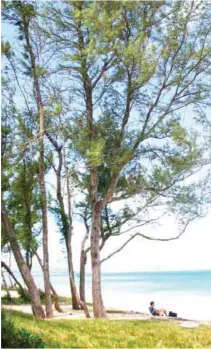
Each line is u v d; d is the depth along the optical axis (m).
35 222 25.73
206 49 23.20
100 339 15.21
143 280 88.69
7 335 11.68
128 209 25.28
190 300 48.56
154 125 23.05
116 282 87.19
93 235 24.30
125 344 15.05
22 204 25.27
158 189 24.03
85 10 20.67
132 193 24.39
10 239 22.58
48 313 23.02
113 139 24.36
